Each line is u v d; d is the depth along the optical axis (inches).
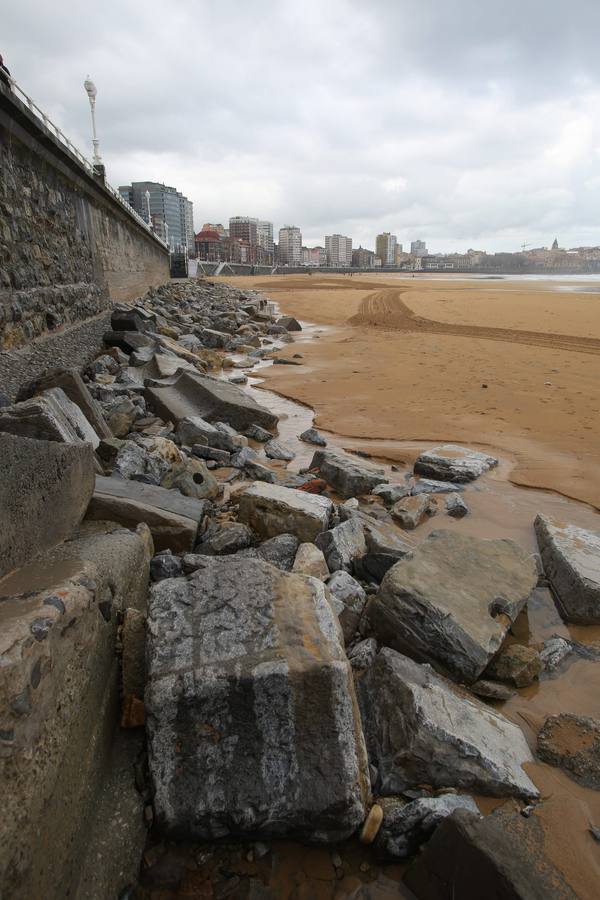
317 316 1147.3
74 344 435.5
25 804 71.5
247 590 122.0
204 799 96.7
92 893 86.8
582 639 164.6
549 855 95.3
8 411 213.6
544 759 120.0
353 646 149.9
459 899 87.7
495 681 144.3
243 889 94.3
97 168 692.7
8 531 109.3
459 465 287.3
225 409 359.6
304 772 98.9
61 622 89.7
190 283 1753.2
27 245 351.9
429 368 566.9
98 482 197.8
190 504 202.8
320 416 403.9
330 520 208.4
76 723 91.3
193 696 100.8
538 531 221.0
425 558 164.6
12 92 314.0
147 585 156.1
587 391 454.3
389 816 100.3
